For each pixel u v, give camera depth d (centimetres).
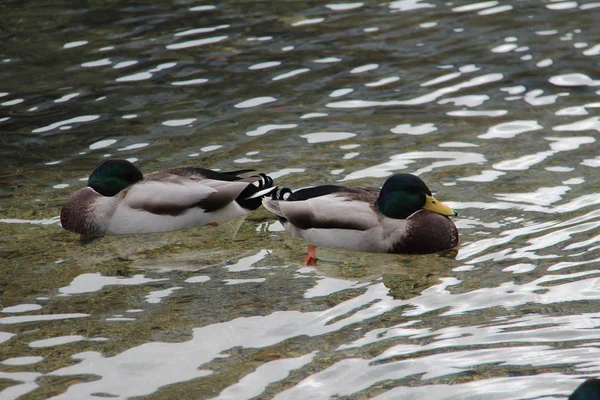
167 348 992
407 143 1555
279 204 1285
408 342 978
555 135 1557
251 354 972
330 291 1119
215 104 1747
